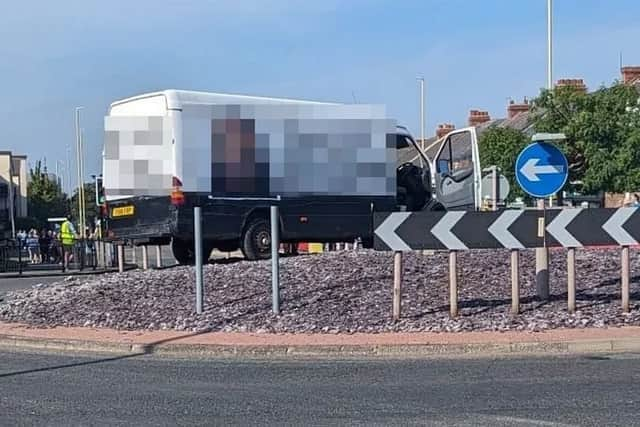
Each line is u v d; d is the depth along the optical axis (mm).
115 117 18000
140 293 14789
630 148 30703
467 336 11422
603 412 7617
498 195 16984
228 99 17828
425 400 8281
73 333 12594
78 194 54562
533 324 11922
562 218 12289
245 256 17781
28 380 9656
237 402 8352
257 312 13117
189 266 17781
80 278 18312
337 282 14367
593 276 14352
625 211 12234
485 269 14859
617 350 10883
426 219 12328
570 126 31359
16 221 60938
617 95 31875
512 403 8055
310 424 7395
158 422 7551
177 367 10438
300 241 18375
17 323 13742
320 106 18328
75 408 8164
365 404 8156
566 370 9648
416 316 12547
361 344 11109
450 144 19906
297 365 10453
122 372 10125
